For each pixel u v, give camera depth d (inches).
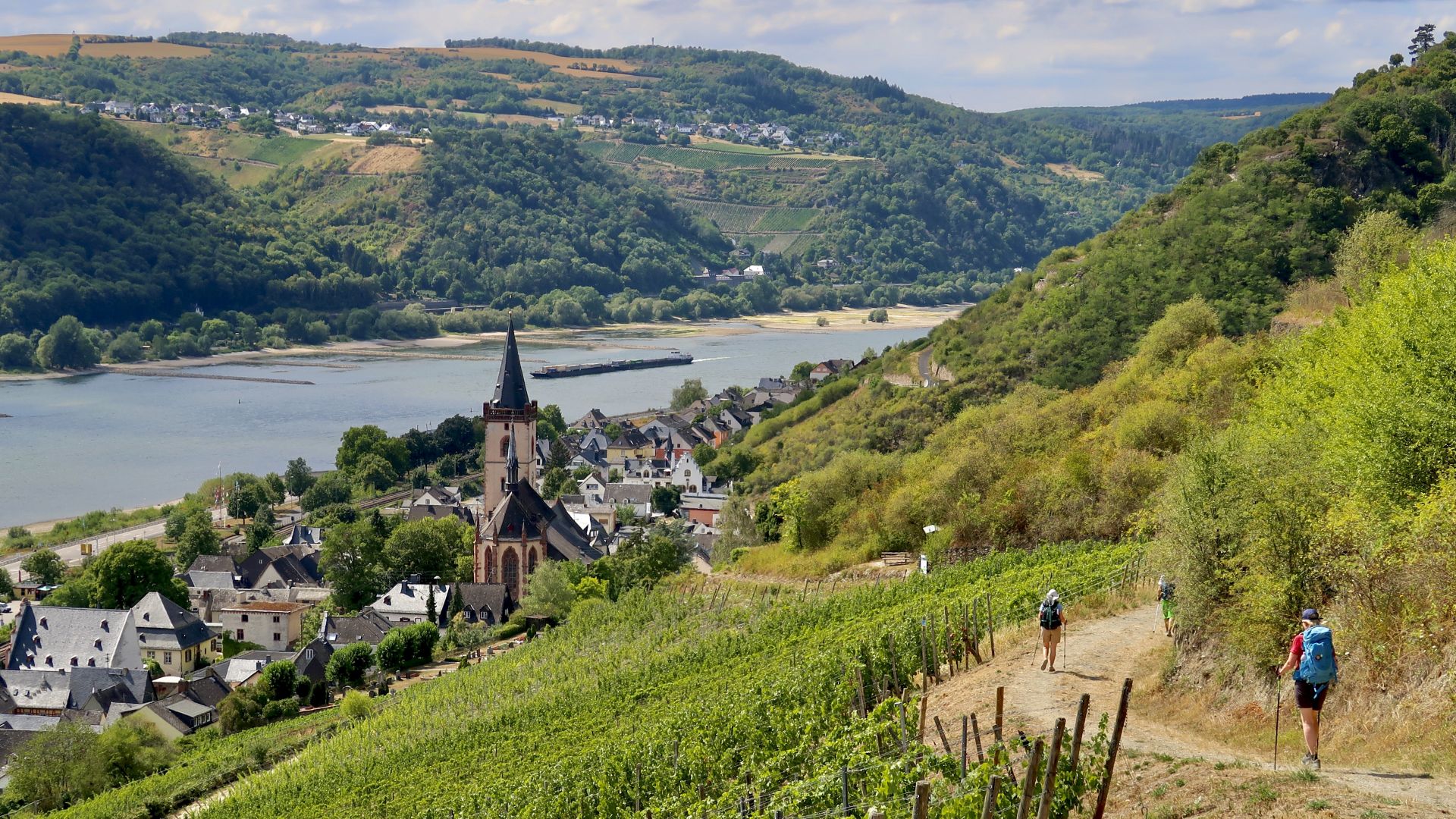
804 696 1927.9
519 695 3255.4
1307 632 1139.9
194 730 4249.5
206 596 5920.3
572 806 2105.1
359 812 2632.9
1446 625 1262.3
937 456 4160.9
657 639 3378.4
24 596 5979.3
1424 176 5620.1
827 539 4261.8
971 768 1221.1
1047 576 2402.8
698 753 1935.3
